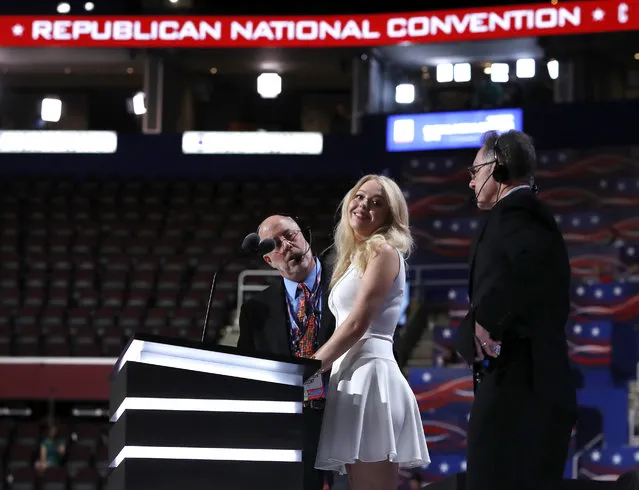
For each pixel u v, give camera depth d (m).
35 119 35.19
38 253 27.14
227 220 28.27
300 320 7.70
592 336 20.23
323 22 28.78
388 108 30.92
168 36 29.28
